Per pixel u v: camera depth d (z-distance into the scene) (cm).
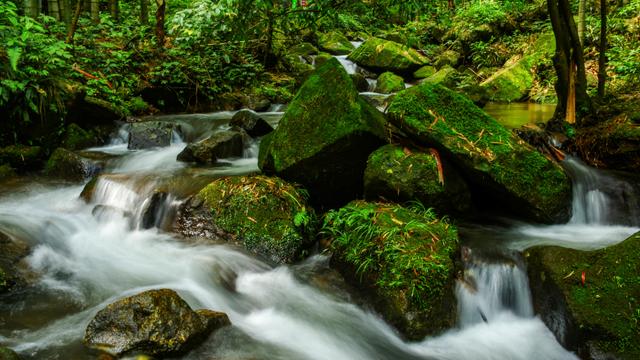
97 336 318
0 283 381
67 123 744
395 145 496
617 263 363
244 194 488
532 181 478
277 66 1375
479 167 468
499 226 498
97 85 863
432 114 488
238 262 447
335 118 496
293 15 764
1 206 557
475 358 354
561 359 350
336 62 527
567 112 657
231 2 715
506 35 1617
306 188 527
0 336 329
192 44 1072
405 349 358
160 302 325
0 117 674
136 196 545
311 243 478
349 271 420
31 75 685
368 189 483
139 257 464
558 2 655
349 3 692
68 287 404
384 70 1582
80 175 652
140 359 305
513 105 1090
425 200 469
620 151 556
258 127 773
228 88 1094
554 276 376
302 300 407
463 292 398
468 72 1507
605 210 517
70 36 875
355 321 384
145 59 1030
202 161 669
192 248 470
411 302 367
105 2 1374
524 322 394
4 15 679
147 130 767
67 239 492
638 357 317
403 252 393
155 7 1402
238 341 343
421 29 1880
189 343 320
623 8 1265
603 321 334
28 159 672
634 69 937
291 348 346
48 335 331
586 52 1156
